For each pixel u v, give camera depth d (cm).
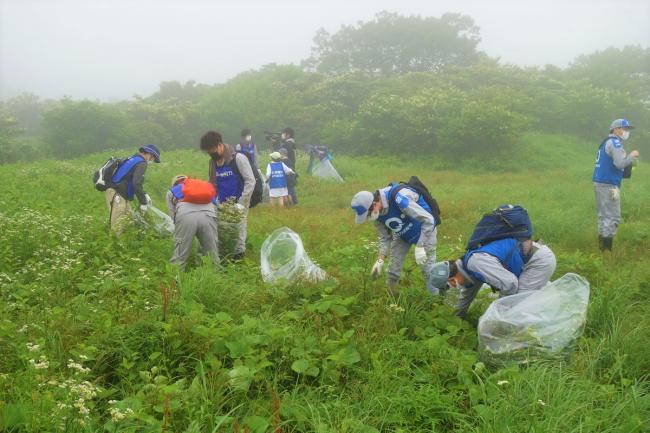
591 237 896
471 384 371
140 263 625
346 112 3816
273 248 576
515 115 2714
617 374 406
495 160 2652
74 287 553
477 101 3036
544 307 412
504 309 421
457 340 457
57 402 304
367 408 348
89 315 436
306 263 573
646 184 1634
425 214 509
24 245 655
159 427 302
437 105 2922
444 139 2752
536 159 2681
